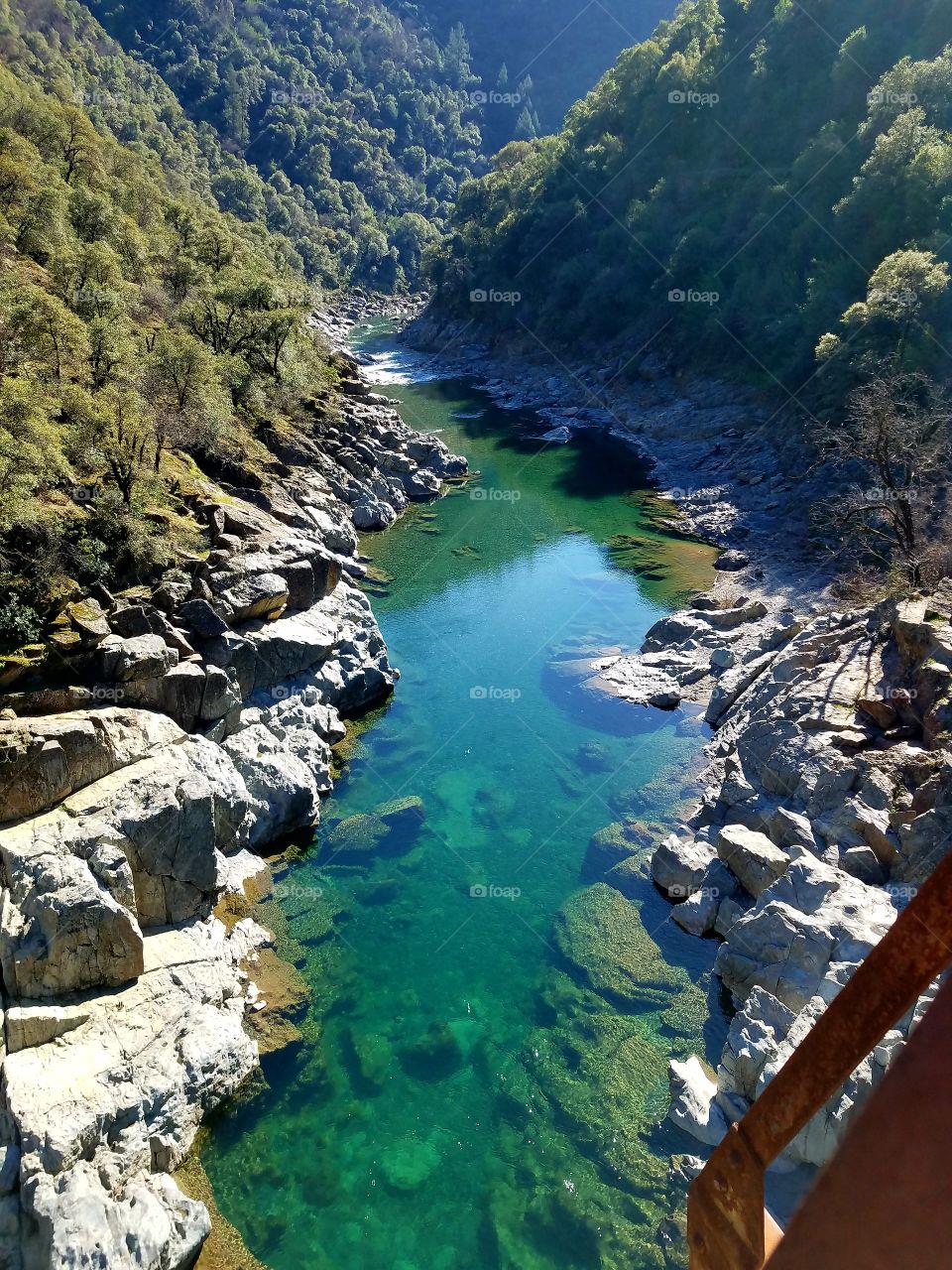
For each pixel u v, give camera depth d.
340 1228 18.27
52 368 40.66
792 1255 2.13
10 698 25.53
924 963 2.24
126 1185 17.83
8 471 28.41
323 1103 20.81
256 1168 19.34
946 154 61.56
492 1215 18.52
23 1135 17.44
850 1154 2.01
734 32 104.62
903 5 84.62
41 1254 16.11
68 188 67.06
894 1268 1.81
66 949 20.39
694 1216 3.24
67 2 195.50
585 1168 19.31
